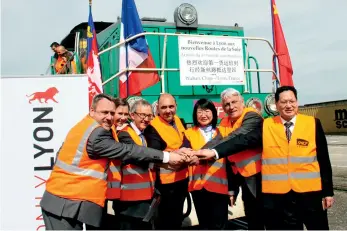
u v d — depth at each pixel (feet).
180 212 10.78
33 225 10.62
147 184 9.89
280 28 18.35
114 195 9.61
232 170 11.20
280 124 9.33
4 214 10.50
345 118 85.81
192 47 14.89
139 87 15.26
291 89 9.27
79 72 22.08
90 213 8.10
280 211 9.09
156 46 19.04
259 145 9.94
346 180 25.16
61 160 8.30
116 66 19.06
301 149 8.89
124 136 9.76
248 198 10.65
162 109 10.62
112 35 20.08
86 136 8.21
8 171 10.61
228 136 10.19
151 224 10.53
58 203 8.00
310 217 8.81
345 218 15.52
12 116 10.77
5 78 10.80
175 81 19.01
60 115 11.02
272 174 9.15
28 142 10.79
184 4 19.90
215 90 18.66
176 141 10.67
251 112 10.61
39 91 10.94
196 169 10.98
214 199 10.46
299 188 8.80
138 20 16.42
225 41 15.47
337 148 51.21
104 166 8.45
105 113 8.71
